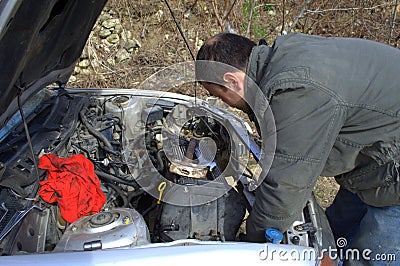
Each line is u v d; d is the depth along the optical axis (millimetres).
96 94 2465
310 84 1396
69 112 2125
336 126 1458
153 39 5055
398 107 1549
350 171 1847
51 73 1957
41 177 1681
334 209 2424
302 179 1429
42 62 1703
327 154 1466
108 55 4789
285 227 1551
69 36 1798
